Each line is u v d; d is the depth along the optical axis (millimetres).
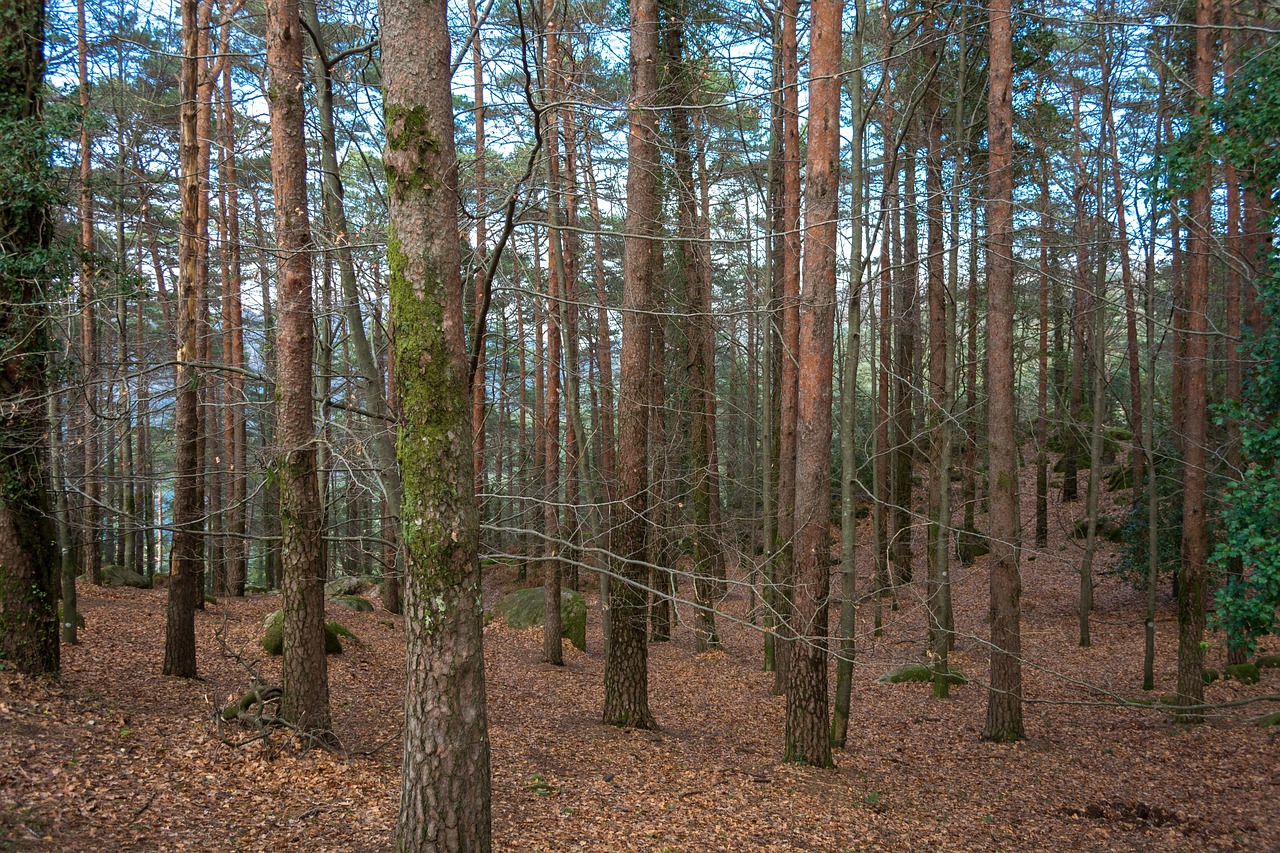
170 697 10125
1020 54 16734
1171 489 19641
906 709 14812
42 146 9039
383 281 8898
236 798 7289
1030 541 27078
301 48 8906
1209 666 16234
